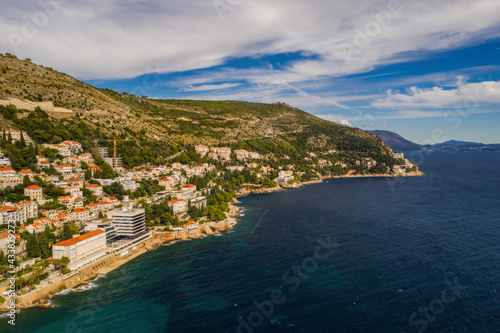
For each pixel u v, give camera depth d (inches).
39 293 5482.3
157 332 4530.0
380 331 4375.0
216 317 4830.2
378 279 5762.8
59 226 7583.7
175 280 6117.1
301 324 4576.8
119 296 5580.7
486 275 5777.6
